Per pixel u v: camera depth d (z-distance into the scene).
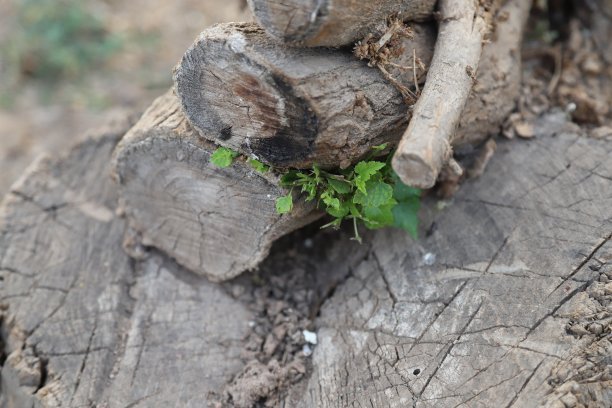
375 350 0.80
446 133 0.74
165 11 1.46
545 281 0.78
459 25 0.79
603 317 0.75
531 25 0.97
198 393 0.81
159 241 0.86
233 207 0.81
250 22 0.76
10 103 1.26
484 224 0.82
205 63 0.76
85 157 0.93
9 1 1.44
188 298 0.86
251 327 0.84
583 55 0.92
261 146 0.77
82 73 1.33
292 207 0.79
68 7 1.40
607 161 0.83
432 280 0.81
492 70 0.84
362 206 0.81
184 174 0.82
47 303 0.85
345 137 0.76
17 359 0.82
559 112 0.89
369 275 0.84
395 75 0.78
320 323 0.84
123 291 0.86
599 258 0.78
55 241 0.88
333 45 0.75
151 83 1.29
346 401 0.78
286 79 0.73
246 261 0.84
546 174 0.84
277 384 0.81
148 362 0.82
